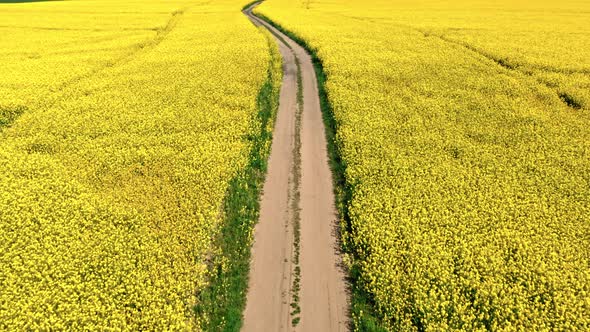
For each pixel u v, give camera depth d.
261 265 17.77
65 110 33.16
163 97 35.72
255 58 46.69
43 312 15.09
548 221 19.53
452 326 14.57
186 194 21.78
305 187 23.48
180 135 28.67
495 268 16.67
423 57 47.50
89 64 46.81
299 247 18.81
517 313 14.91
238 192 22.47
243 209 20.95
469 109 33.06
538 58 46.16
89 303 15.39
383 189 22.12
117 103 34.56
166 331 14.24
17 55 51.19
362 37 58.50
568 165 24.77
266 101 35.72
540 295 15.76
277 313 15.48
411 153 26.12
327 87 37.66
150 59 47.88
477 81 38.94
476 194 21.75
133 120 31.17
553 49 50.47
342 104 33.31
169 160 25.47
